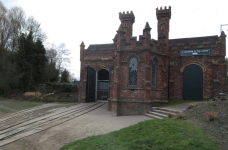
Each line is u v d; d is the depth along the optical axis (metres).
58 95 23.84
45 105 18.17
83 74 20.78
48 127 10.19
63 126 10.32
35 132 9.39
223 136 5.37
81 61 21.25
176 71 16.30
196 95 15.62
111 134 7.38
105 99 21.30
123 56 13.30
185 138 5.45
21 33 26.38
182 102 14.40
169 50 16.66
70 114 13.70
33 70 25.78
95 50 20.97
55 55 39.16
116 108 12.60
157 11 15.88
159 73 13.94
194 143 5.02
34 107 16.92
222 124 6.09
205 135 5.63
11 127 10.90
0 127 10.95
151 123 7.55
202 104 8.99
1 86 23.61
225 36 15.10
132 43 13.09
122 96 12.98
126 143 5.88
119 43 13.35
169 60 16.55
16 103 19.03
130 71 13.16
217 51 15.25
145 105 12.07
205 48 15.58
